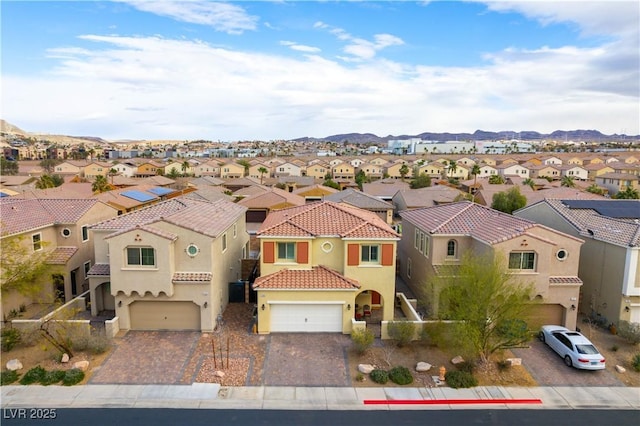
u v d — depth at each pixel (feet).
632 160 510.58
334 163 474.90
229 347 77.61
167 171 448.24
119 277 80.74
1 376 65.72
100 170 424.46
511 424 57.88
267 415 58.59
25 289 83.56
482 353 72.64
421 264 103.24
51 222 102.42
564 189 198.59
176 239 81.87
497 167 472.44
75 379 65.10
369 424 57.26
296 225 88.69
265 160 536.83
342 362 73.15
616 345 81.10
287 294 82.58
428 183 318.86
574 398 64.34
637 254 83.30
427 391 65.31
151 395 62.59
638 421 59.00
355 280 85.92
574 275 87.76
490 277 71.10
